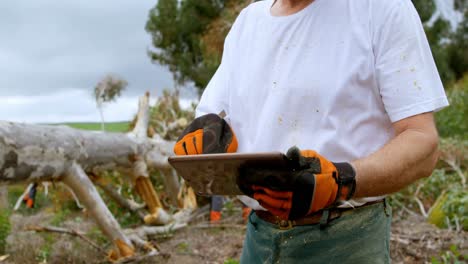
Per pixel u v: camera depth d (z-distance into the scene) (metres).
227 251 5.13
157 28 18.86
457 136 10.07
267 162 1.27
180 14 18.45
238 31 1.88
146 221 6.07
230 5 15.24
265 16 1.79
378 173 1.37
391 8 1.53
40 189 6.75
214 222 6.33
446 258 4.24
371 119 1.57
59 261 4.86
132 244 5.15
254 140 1.73
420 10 15.62
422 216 6.30
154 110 8.85
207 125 1.75
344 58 1.57
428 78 1.50
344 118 1.57
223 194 1.48
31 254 4.95
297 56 1.63
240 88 1.78
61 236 5.63
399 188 1.43
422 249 4.68
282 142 1.63
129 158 5.83
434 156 1.48
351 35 1.57
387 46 1.52
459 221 5.43
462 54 20.05
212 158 1.32
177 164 1.40
